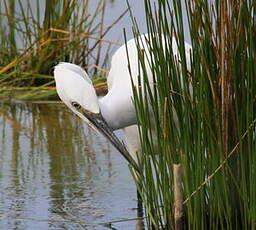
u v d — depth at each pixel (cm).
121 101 1051
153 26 888
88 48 1800
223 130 879
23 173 1219
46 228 1018
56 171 1227
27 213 1067
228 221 906
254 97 881
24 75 1681
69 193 1138
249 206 903
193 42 878
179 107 898
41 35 1711
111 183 1176
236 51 870
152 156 920
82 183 1177
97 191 1145
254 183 882
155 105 898
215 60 880
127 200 1110
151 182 926
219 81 877
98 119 1013
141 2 1959
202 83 874
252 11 858
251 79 862
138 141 1114
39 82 1712
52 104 1617
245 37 865
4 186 1165
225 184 891
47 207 1088
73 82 1002
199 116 883
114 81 1109
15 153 1313
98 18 1903
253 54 868
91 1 1998
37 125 1480
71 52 1756
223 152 884
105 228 1017
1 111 1572
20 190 1150
